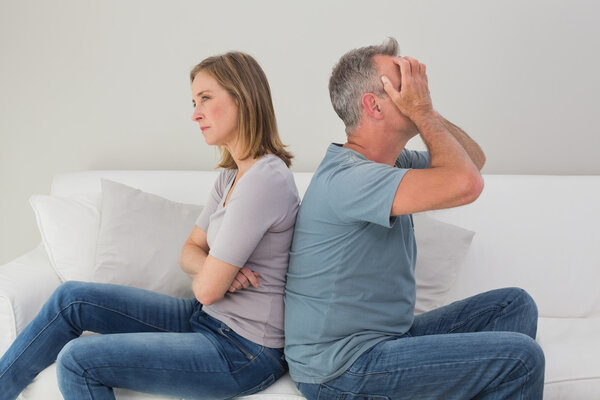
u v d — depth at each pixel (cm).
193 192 246
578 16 269
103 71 286
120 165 292
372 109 154
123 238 216
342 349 153
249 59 171
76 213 226
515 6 271
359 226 150
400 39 275
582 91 274
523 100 276
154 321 174
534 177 244
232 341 160
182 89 284
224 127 167
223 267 157
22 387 165
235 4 278
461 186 134
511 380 140
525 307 170
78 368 148
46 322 166
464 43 274
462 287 232
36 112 291
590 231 234
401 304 161
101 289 171
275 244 164
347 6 275
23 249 300
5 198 298
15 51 287
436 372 144
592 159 278
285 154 175
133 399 161
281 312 165
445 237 225
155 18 281
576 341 197
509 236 235
